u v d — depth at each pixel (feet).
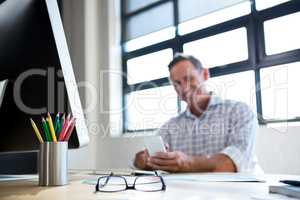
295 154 5.97
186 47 8.41
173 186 1.76
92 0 9.66
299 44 6.44
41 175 1.92
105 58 9.57
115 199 1.32
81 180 2.22
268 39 6.94
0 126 2.34
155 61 9.02
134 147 8.19
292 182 1.46
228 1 7.64
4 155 4.02
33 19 2.13
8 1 2.16
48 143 1.91
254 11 7.21
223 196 1.37
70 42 9.64
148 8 9.41
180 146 5.85
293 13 6.59
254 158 4.73
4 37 2.19
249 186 1.77
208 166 3.74
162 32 9.00
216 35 7.84
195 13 8.29
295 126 6.05
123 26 9.95
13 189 1.78
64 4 9.87
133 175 2.54
